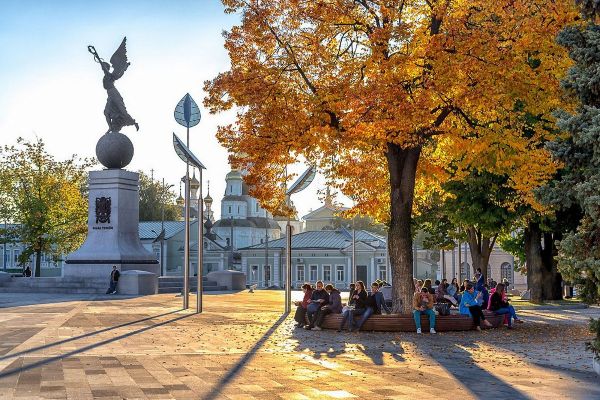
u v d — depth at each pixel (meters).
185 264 33.78
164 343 19.72
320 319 24.61
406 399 11.81
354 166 27.16
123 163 52.34
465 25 22.88
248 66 24.75
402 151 25.98
